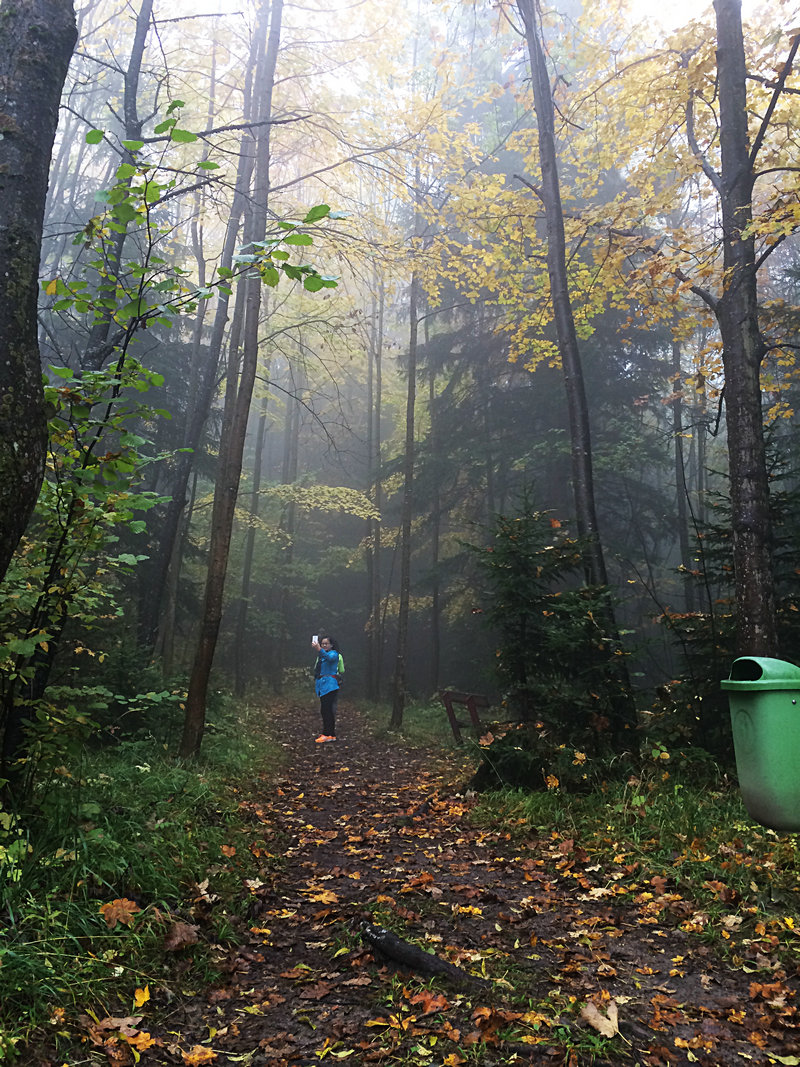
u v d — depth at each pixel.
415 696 19.62
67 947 2.81
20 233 2.90
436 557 18.67
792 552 7.69
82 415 3.48
